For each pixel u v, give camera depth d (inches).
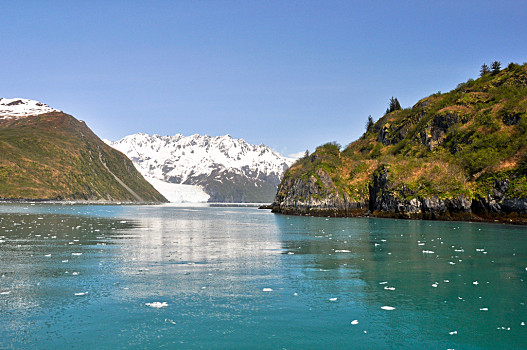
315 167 4229.8
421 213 3120.1
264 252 1423.5
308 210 3951.8
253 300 819.4
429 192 3120.1
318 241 1749.5
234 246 1579.7
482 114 3599.9
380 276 1035.3
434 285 945.5
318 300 824.3
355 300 825.5
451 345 614.5
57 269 1093.1
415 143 4074.8
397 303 807.7
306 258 1300.4
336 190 3846.0
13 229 2162.9
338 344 611.2
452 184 3083.2
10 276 1007.0
